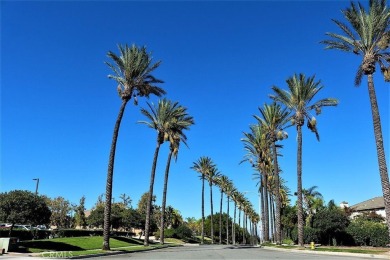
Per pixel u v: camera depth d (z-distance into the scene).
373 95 30.95
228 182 108.88
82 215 87.81
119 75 36.16
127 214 74.00
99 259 23.92
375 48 31.58
